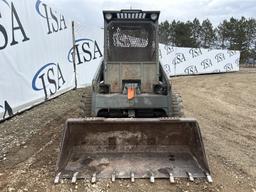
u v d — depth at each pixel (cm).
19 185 396
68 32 1117
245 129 713
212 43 7469
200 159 439
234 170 460
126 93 572
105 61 604
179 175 418
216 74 2777
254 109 977
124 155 464
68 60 1123
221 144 589
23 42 737
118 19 593
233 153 538
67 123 450
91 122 454
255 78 2247
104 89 612
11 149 518
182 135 468
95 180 404
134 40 603
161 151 470
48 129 633
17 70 704
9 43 667
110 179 409
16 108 698
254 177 438
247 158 514
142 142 471
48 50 918
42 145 541
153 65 604
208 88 1573
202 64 2709
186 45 6331
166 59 2233
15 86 694
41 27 862
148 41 604
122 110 569
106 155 464
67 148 448
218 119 816
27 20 763
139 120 455
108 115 573
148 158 457
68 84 1120
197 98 1206
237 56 3247
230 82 1909
